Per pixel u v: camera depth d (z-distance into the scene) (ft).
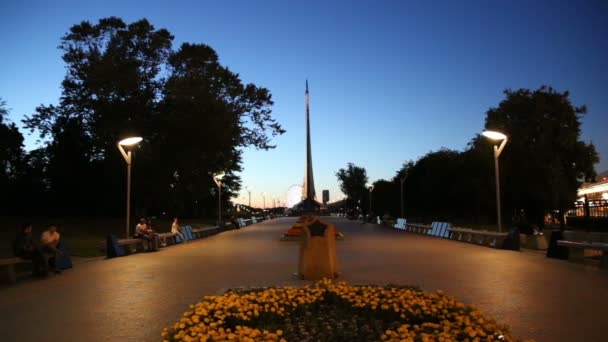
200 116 115.03
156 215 196.34
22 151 136.56
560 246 55.98
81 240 84.17
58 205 142.51
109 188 126.11
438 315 21.88
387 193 246.88
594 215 92.94
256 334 18.56
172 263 56.49
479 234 79.87
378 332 19.93
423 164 193.67
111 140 112.47
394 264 51.21
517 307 29.14
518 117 117.50
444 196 167.84
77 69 112.37
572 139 113.80
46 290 38.32
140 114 116.98
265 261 56.54
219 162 130.62
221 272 46.93
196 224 174.60
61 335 24.71
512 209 122.11
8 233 92.07
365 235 109.91
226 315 21.84
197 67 120.06
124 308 30.78
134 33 114.73
